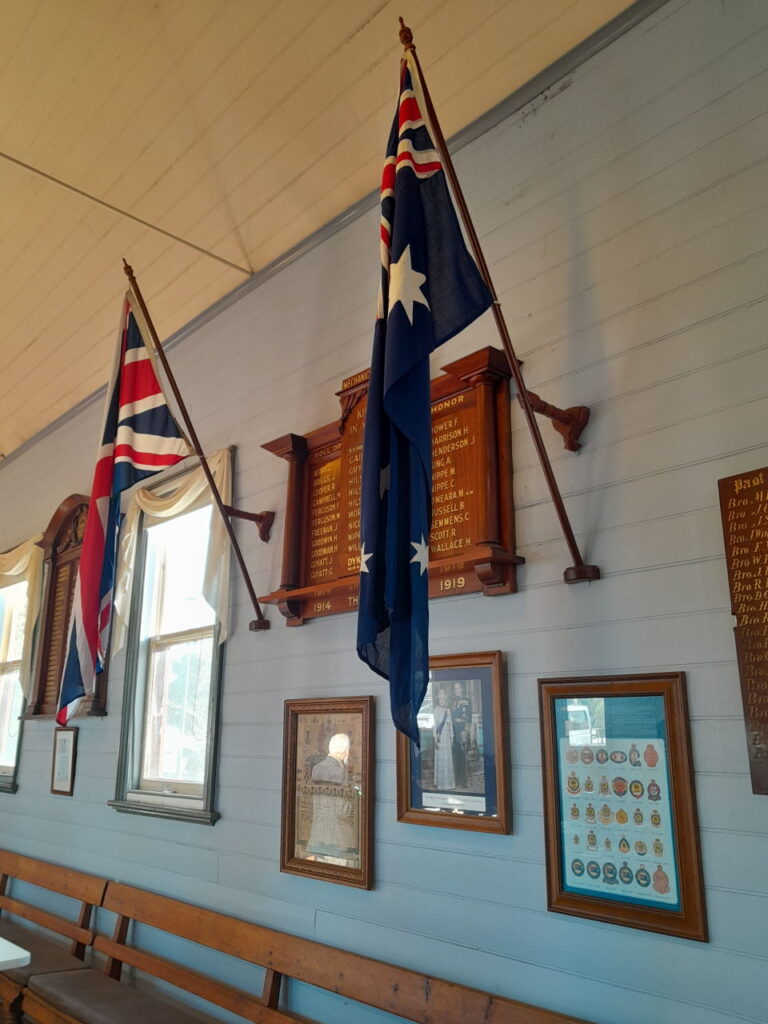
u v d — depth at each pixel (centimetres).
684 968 197
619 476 236
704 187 233
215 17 314
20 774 547
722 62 235
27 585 602
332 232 370
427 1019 238
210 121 355
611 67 264
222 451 401
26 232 462
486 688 255
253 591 351
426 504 217
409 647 213
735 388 216
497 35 282
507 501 261
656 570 223
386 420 229
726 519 207
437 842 260
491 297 216
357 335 346
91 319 504
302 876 304
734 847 194
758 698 193
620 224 252
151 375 352
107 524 341
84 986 340
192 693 408
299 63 320
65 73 355
